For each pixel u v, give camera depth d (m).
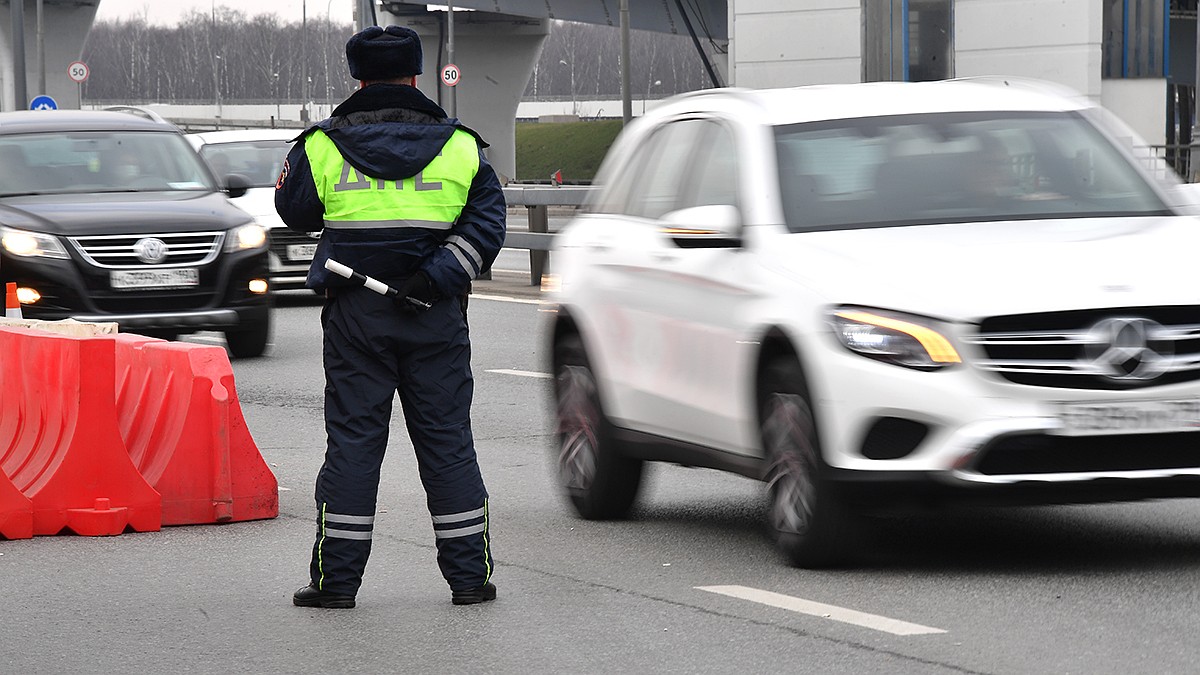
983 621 14.03
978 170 17.73
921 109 18.55
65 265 34.09
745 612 14.62
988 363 14.98
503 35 174.38
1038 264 15.60
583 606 15.09
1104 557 16.55
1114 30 79.44
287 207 15.19
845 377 15.36
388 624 14.58
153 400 19.98
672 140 19.48
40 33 119.88
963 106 18.66
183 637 14.23
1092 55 78.50
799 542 16.03
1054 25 78.94
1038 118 18.66
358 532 15.23
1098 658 12.78
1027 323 15.07
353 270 14.92
